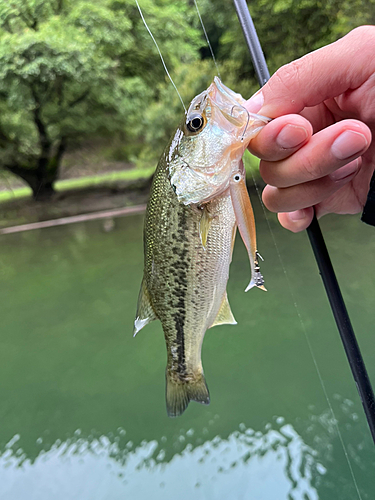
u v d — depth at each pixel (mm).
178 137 211
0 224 2170
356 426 557
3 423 669
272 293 941
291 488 491
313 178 174
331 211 282
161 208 222
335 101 208
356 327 722
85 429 639
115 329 938
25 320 1025
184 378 245
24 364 835
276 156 174
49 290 1207
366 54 170
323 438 550
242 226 191
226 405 642
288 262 1060
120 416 662
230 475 524
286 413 605
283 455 538
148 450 581
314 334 775
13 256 1597
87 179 2930
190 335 237
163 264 227
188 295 227
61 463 575
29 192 2822
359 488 467
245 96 1566
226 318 234
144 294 245
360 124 158
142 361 808
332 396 616
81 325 972
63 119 2521
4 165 2570
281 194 206
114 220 2004
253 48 212
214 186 202
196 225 214
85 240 1717
